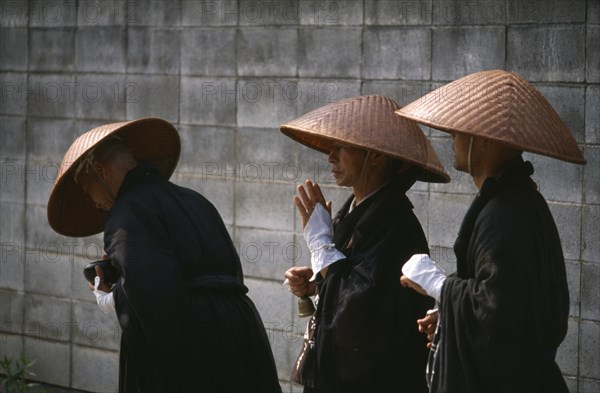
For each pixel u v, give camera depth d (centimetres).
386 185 792
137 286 754
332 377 777
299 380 802
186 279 794
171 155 890
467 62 955
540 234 676
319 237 794
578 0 891
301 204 812
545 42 910
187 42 1138
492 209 669
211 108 1125
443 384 677
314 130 776
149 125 855
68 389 1248
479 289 655
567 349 923
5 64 1280
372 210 779
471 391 661
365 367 764
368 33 1012
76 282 1234
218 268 815
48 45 1246
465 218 682
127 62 1186
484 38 943
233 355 800
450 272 978
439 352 689
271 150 1087
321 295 788
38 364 1270
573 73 899
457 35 959
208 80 1126
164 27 1154
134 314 766
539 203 688
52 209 851
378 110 786
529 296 649
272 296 1098
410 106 714
